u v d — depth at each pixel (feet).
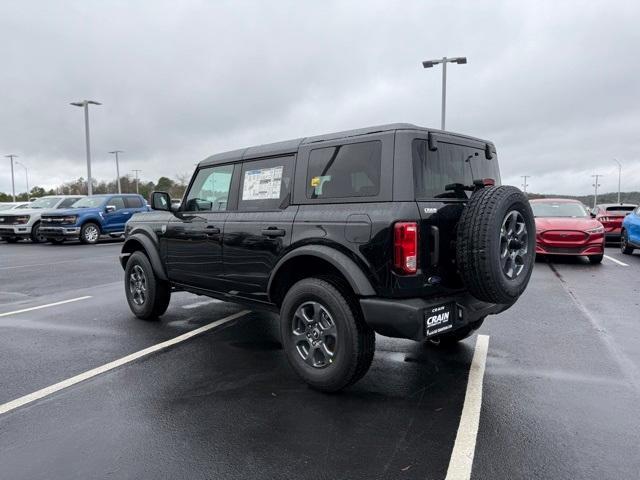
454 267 11.39
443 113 66.23
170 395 11.66
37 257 43.80
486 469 8.36
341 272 10.94
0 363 14.05
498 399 11.25
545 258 36.96
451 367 13.42
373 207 10.80
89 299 23.63
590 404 10.93
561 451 8.91
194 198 16.75
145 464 8.61
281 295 13.38
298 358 12.09
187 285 17.01
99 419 10.40
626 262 35.24
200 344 15.81
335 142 12.03
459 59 64.64
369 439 9.41
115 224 60.64
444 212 11.10
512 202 11.03
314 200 12.25
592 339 15.90
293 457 8.79
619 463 8.50
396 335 10.43
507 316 19.04
